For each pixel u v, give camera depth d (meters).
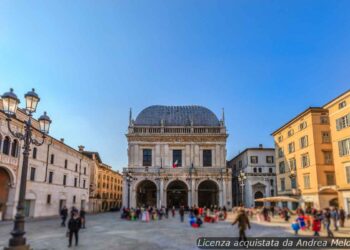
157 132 66.62
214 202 65.50
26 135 15.50
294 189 52.50
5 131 36.25
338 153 43.22
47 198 48.41
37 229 28.53
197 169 63.47
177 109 72.50
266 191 65.19
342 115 42.62
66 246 18.50
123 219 44.06
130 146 65.44
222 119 67.38
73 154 59.78
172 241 20.47
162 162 64.69
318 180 45.66
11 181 38.06
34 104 16.02
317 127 47.56
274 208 49.34
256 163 67.12
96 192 81.19
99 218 47.09
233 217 44.53
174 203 67.12
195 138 65.62
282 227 29.81
